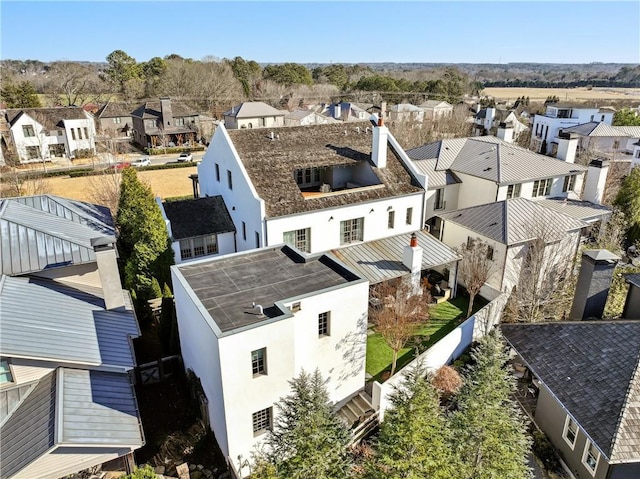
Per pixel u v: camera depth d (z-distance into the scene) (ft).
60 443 45.65
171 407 70.54
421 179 109.70
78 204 99.14
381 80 528.63
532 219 104.37
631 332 61.77
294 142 108.58
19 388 53.83
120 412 53.36
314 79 620.49
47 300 64.95
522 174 124.16
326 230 99.66
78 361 55.62
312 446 43.62
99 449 49.49
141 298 92.84
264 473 44.96
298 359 65.16
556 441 63.98
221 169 111.24
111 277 68.28
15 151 253.65
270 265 76.02
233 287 68.33
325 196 99.71
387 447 46.03
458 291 108.27
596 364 60.08
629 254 129.39
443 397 71.72
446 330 92.48
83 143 281.33
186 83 433.48
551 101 447.83
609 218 128.77
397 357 83.66
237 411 57.26
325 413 46.03
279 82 543.39
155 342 86.89
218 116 391.45
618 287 105.50
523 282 96.73
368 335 89.81
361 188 104.01
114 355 59.72
